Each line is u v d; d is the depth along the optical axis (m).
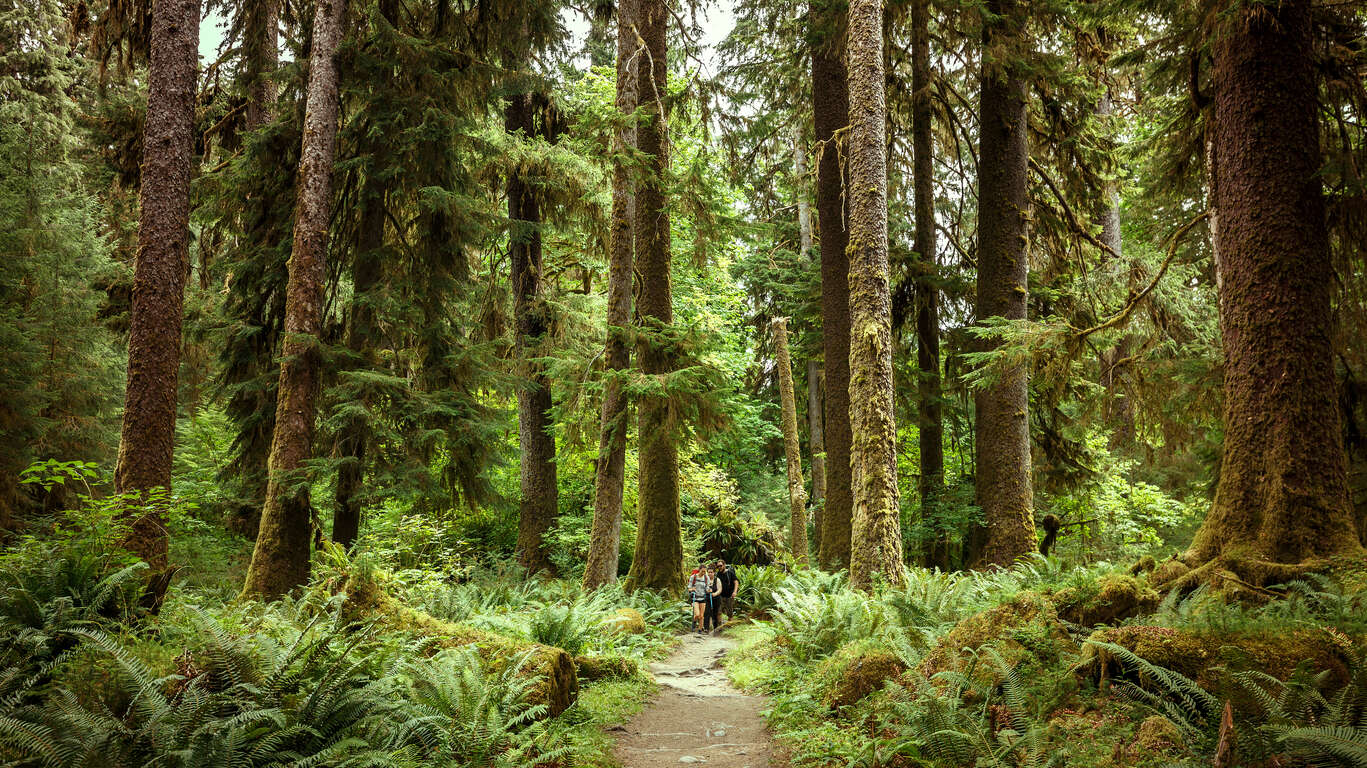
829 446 16.81
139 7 13.85
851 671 7.72
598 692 8.86
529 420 20.02
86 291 17.52
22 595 5.55
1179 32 9.03
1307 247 7.03
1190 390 10.76
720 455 29.62
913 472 21.69
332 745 4.95
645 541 17.09
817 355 20.88
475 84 15.20
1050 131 17.62
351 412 12.51
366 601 7.65
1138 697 5.41
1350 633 5.30
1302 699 4.48
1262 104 7.30
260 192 15.08
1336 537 6.41
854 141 11.96
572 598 14.09
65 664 5.15
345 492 13.36
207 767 4.32
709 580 15.86
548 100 20.56
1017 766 5.12
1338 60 8.48
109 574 6.55
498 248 20.81
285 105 15.36
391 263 14.53
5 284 15.72
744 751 7.00
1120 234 21.80
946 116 19.61
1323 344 6.90
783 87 20.33
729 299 28.55
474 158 15.97
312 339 12.50
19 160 17.70
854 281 11.75
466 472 15.12
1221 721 4.66
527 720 6.74
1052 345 10.64
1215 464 11.09
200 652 5.58
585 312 20.11
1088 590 6.87
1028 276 17.45
